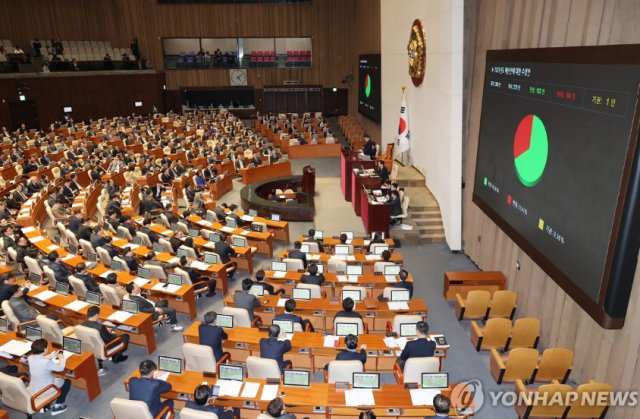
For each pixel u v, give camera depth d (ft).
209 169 68.74
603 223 20.90
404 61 64.85
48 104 100.73
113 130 97.09
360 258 38.81
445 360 29.22
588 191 22.18
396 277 34.91
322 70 126.72
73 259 38.65
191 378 23.39
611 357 22.15
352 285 35.17
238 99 131.44
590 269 22.04
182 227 45.78
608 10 21.91
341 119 113.60
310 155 88.84
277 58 125.70
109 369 28.86
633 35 20.21
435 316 34.45
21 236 43.04
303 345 25.91
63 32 115.03
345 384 22.40
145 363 21.83
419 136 59.00
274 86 126.41
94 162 71.05
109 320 29.60
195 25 120.98
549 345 28.53
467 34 41.45
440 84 47.47
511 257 34.35
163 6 119.24
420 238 48.55
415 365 22.34
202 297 38.06
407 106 64.18
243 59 124.98
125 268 36.73
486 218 39.37
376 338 26.89
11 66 94.63
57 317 32.81
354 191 53.88
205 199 59.98
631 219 19.08
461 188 44.62
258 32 122.62
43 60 102.63
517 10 32.14
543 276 29.25
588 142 22.16
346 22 121.49
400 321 27.35
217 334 25.88
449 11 42.19
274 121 107.24
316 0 121.80
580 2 24.31
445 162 46.52
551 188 25.91
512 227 31.55
